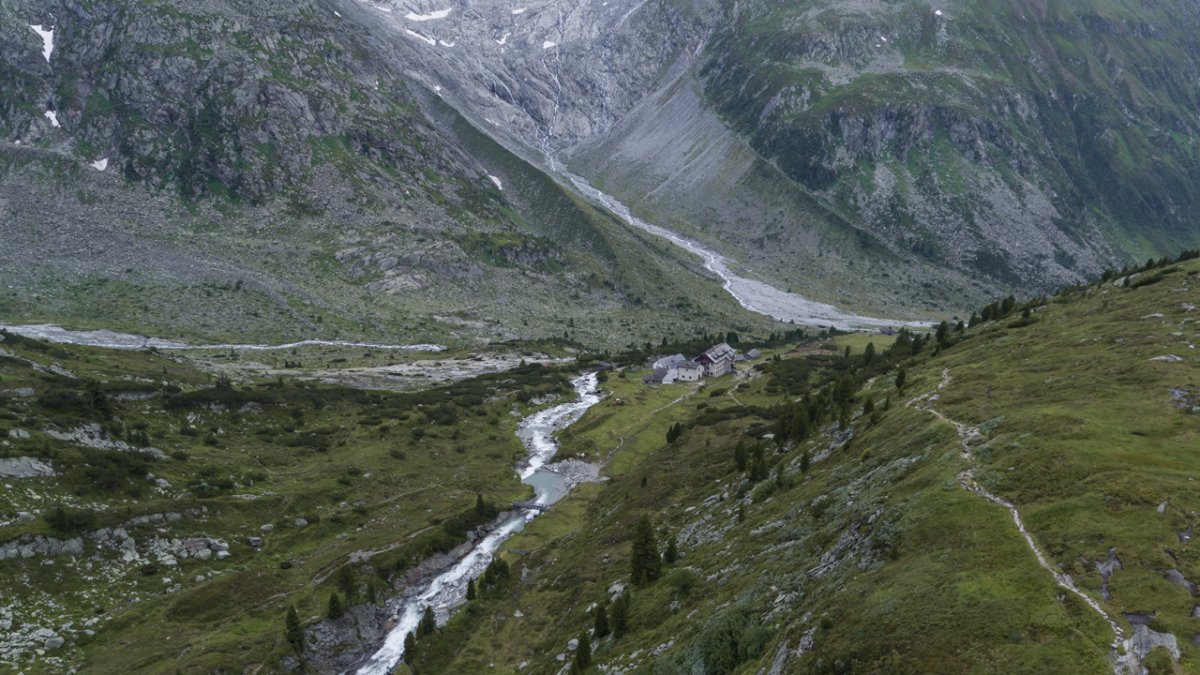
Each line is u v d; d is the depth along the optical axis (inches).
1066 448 1654.8
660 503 3700.8
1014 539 1392.7
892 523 1669.5
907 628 1263.5
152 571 3161.9
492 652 2783.0
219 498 3831.2
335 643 2962.6
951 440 2073.1
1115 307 3262.8
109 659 2618.1
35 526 2989.7
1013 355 3056.1
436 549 3784.5
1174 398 1873.8
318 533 3841.0
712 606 1994.3
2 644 2524.6
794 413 3639.3
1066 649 1100.5
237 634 2893.7
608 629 2378.2
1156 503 1352.1
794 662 1398.9
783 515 2409.0
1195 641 1051.3
